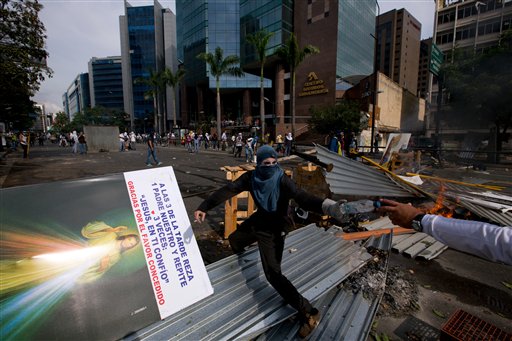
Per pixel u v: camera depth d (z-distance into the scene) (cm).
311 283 239
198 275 216
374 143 2339
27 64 1212
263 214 206
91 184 196
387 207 147
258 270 253
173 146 3353
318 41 4134
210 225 467
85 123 8400
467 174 1037
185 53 5953
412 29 7950
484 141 1808
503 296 273
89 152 2134
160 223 214
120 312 174
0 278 148
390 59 7738
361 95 3162
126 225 198
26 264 157
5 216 158
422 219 131
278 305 208
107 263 181
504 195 530
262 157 198
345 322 209
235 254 272
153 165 1248
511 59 1644
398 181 486
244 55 4784
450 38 4034
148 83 4809
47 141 5688
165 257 206
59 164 1272
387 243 341
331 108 2684
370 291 251
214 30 5072
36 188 174
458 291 281
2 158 1589
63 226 174
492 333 188
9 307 147
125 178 213
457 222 122
